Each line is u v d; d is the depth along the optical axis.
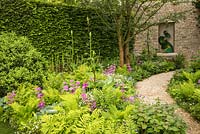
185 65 13.38
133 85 8.48
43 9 9.41
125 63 10.99
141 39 13.48
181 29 13.95
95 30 10.91
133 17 10.81
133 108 5.10
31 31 9.18
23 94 6.20
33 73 6.83
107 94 5.81
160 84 8.89
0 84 6.41
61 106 5.70
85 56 10.52
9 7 8.76
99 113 5.25
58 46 9.77
